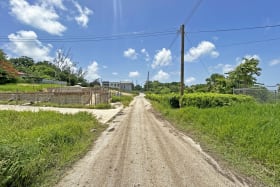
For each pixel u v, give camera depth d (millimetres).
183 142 8273
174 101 21562
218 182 4609
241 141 7086
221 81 29500
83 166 5539
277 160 5449
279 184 4547
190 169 5344
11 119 11859
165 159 6117
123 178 4797
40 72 80688
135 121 14922
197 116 12500
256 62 29234
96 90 35031
